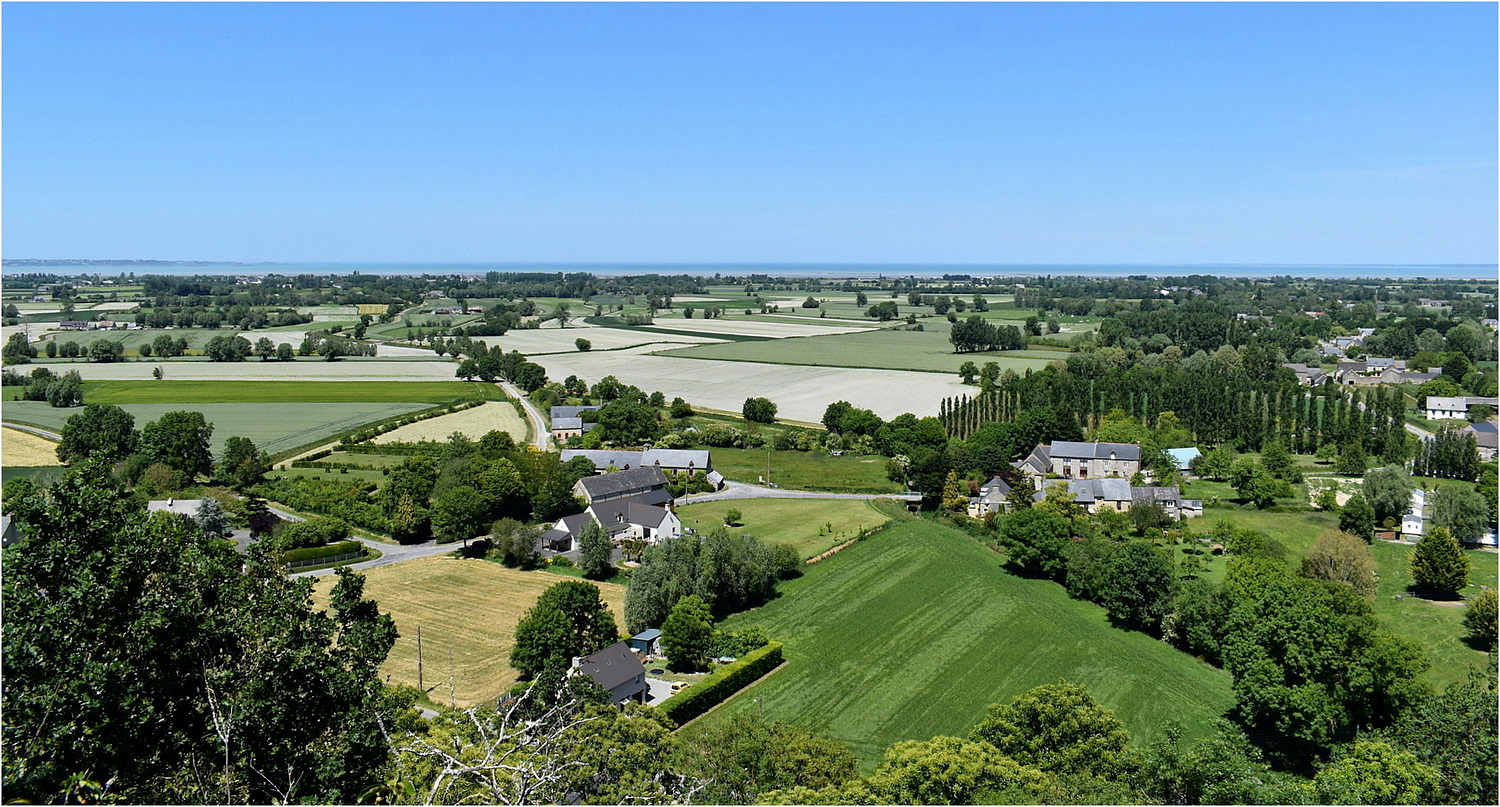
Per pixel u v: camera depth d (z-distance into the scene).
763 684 62.72
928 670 64.62
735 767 42.94
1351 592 70.56
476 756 29.80
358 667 30.28
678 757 42.00
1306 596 59.34
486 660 64.81
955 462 118.88
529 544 87.25
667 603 71.31
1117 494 105.12
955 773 41.38
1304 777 52.09
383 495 105.19
